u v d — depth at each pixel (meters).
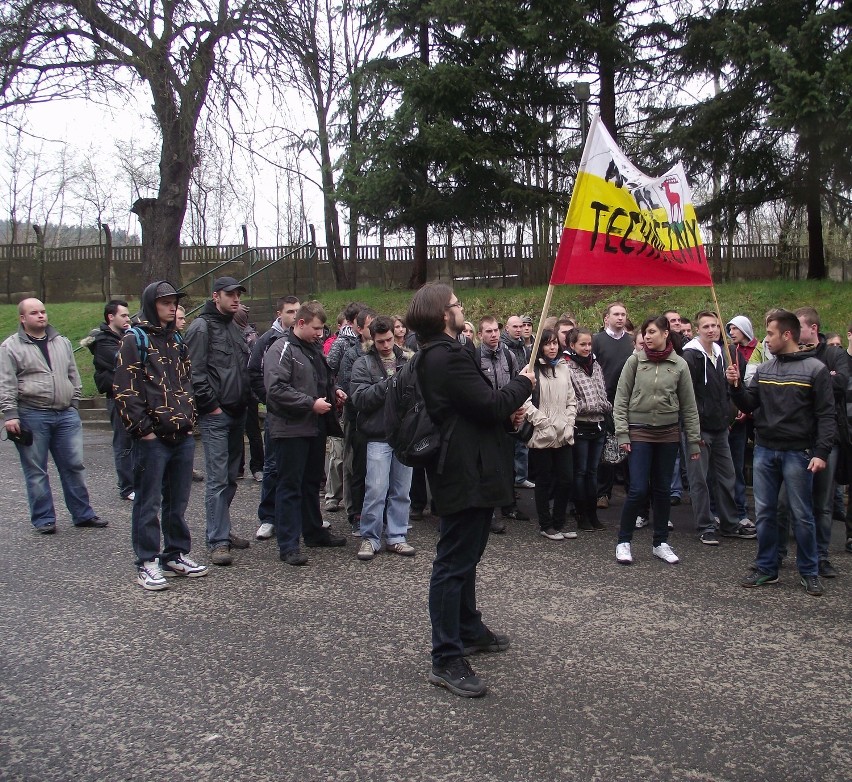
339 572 5.61
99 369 7.98
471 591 4.12
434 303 3.78
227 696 3.69
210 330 5.84
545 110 15.52
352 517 6.93
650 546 6.34
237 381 5.89
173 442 5.29
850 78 10.41
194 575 5.50
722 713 3.53
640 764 3.11
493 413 3.67
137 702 3.64
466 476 3.70
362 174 15.68
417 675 3.91
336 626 4.56
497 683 3.83
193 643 4.32
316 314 5.84
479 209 15.45
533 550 6.23
